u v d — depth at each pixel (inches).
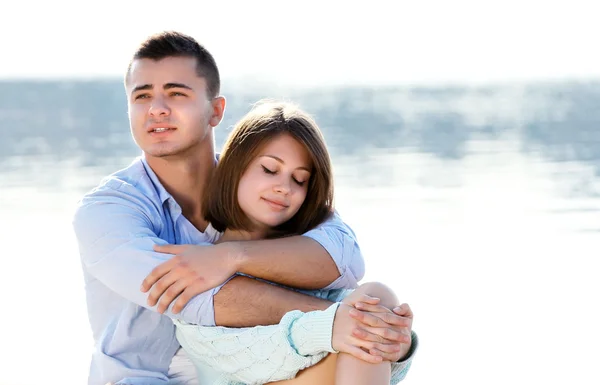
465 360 270.2
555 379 255.1
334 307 146.0
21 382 246.7
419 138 920.9
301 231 176.2
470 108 1359.5
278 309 154.5
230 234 176.4
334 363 149.1
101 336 170.1
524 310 317.7
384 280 355.9
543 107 1355.8
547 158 740.0
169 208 174.6
